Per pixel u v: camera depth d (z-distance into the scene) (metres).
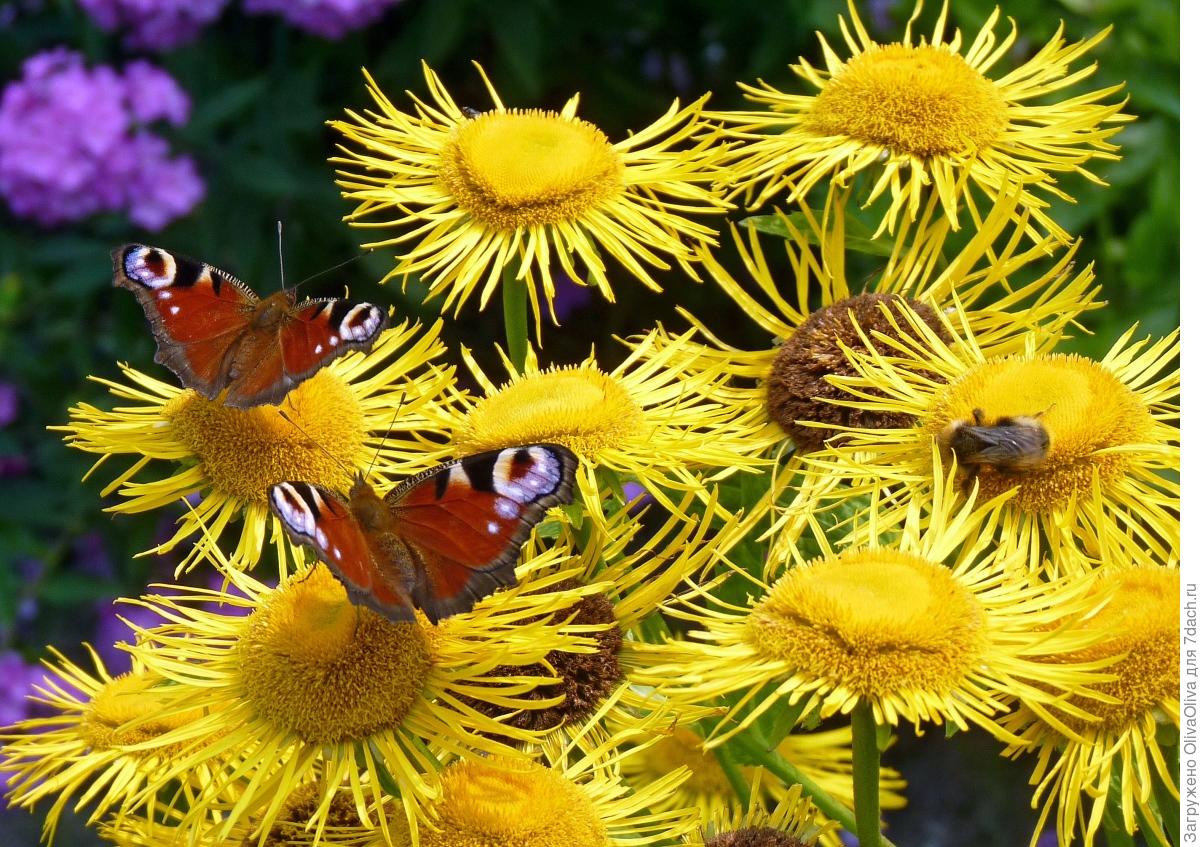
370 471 0.62
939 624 0.56
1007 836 0.99
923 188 0.69
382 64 0.95
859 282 0.66
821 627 0.56
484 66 1.01
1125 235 0.86
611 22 1.01
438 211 0.64
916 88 0.64
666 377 0.63
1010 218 0.63
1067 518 0.59
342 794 0.59
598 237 0.63
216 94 0.96
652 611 0.60
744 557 0.64
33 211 0.91
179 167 0.90
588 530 0.61
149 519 0.97
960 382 0.61
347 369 0.63
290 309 0.60
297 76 0.95
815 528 0.59
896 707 0.56
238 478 0.61
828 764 0.69
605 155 0.64
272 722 0.57
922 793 1.03
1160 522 0.59
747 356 0.64
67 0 0.99
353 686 0.57
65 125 0.88
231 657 0.58
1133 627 0.57
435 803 0.57
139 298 0.61
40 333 0.97
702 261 0.64
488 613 0.58
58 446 0.96
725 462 0.61
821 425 0.61
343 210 0.94
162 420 0.62
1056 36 0.66
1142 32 0.82
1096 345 0.81
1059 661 0.57
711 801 0.66
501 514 0.56
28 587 0.93
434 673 0.57
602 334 1.05
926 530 0.60
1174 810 0.57
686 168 0.64
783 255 1.00
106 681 0.64
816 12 0.92
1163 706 0.57
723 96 1.04
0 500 0.94
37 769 0.63
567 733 0.59
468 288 0.63
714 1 0.99
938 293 0.64
